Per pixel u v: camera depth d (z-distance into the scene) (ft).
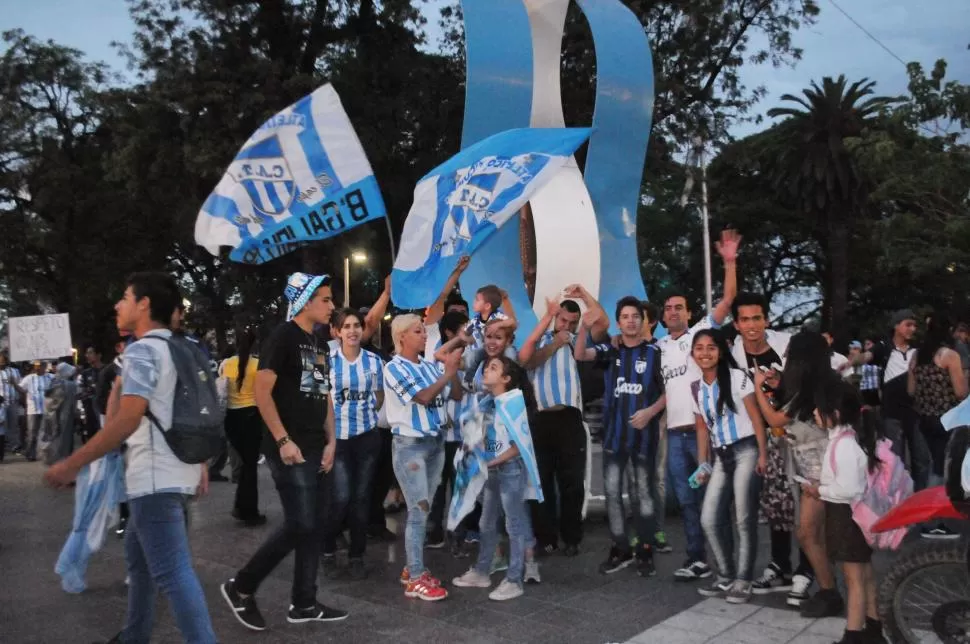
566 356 20.26
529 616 15.23
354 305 92.17
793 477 14.83
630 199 27.63
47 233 106.32
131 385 10.59
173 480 11.18
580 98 63.52
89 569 19.19
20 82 107.14
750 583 16.06
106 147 107.45
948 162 57.57
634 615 15.24
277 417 14.02
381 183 69.62
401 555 20.44
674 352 18.13
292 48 74.84
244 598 14.42
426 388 16.53
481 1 25.54
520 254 26.89
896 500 13.55
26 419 50.52
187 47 67.87
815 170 118.01
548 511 20.25
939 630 11.82
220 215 19.72
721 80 74.74
